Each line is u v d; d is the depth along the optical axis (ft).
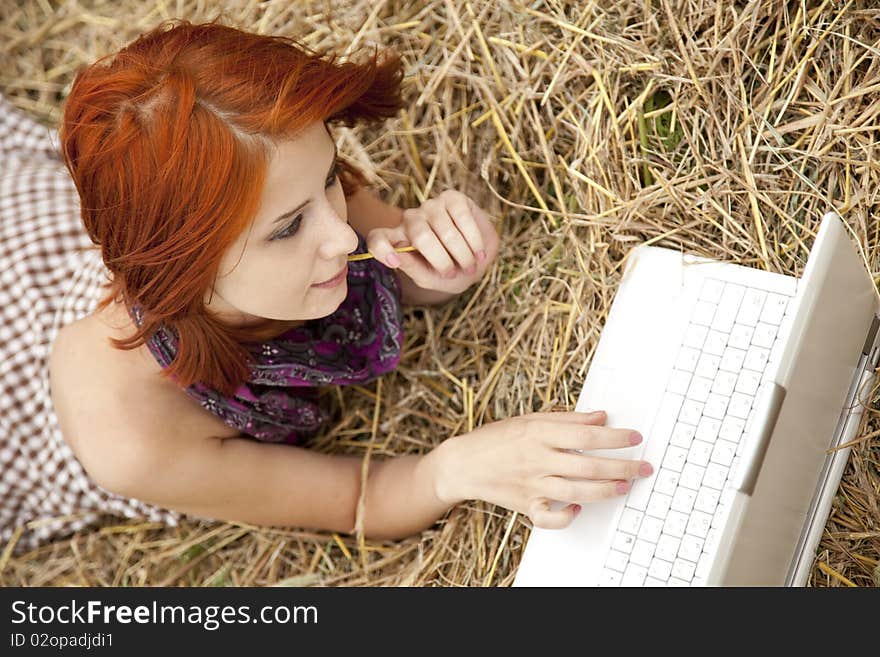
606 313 4.34
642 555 3.59
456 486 4.14
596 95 4.58
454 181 5.01
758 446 3.05
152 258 3.21
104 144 3.11
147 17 5.96
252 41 3.17
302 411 4.48
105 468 4.08
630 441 3.66
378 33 5.13
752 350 3.65
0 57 6.23
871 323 3.93
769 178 4.26
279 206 3.16
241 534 5.01
